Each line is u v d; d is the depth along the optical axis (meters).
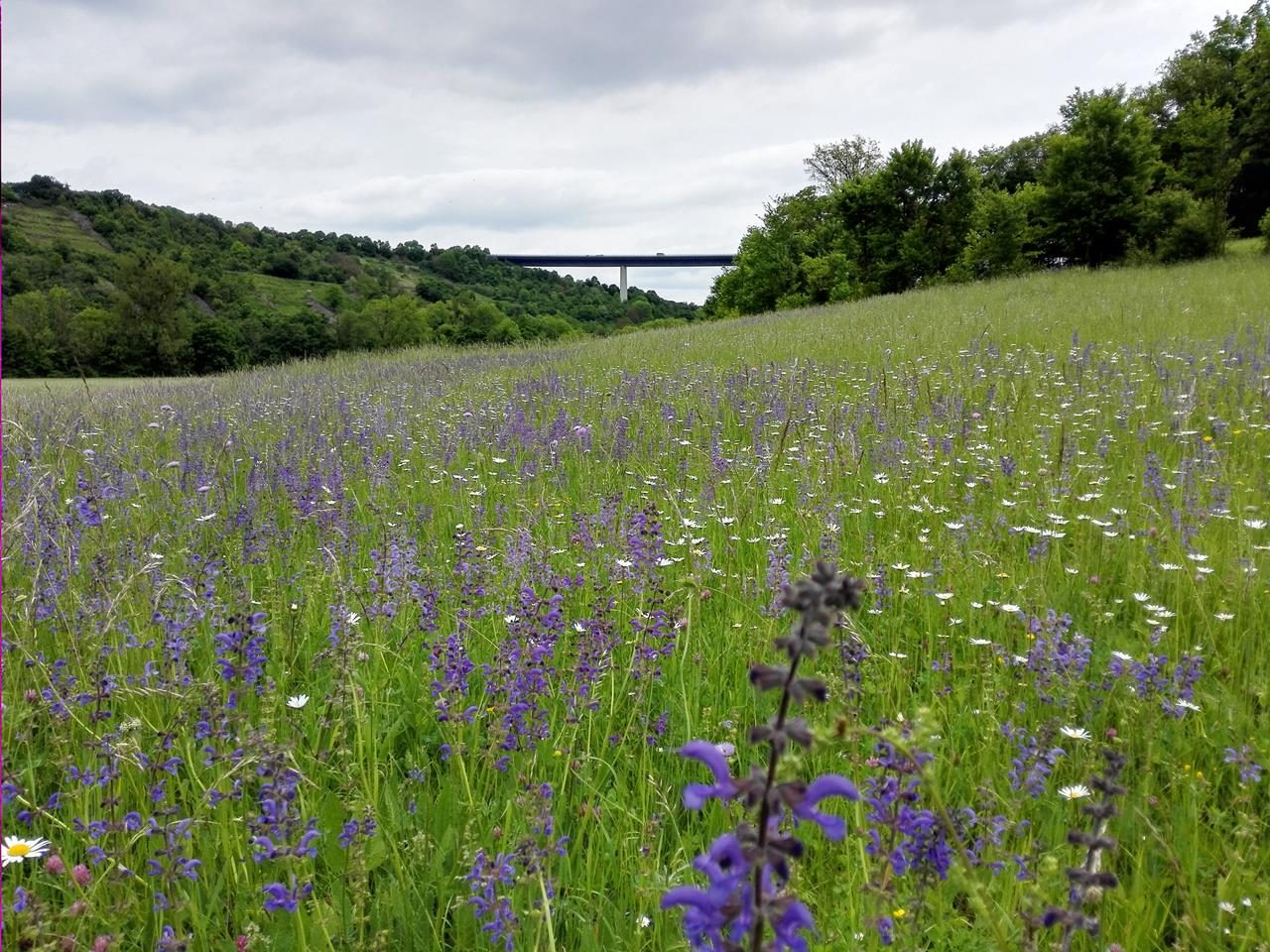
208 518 6.15
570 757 3.33
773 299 62.56
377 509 6.58
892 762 2.45
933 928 2.64
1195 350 12.89
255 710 3.62
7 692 3.69
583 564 5.39
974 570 5.28
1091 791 2.99
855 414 9.44
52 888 2.79
